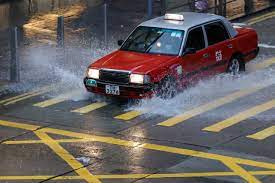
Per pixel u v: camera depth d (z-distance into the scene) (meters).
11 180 14.11
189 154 15.40
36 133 17.11
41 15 31.25
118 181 13.96
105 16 25.94
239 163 14.80
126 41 20.59
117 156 15.38
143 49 19.98
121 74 18.70
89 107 19.06
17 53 22.03
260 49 25.42
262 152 15.41
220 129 16.98
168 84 19.00
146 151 15.64
